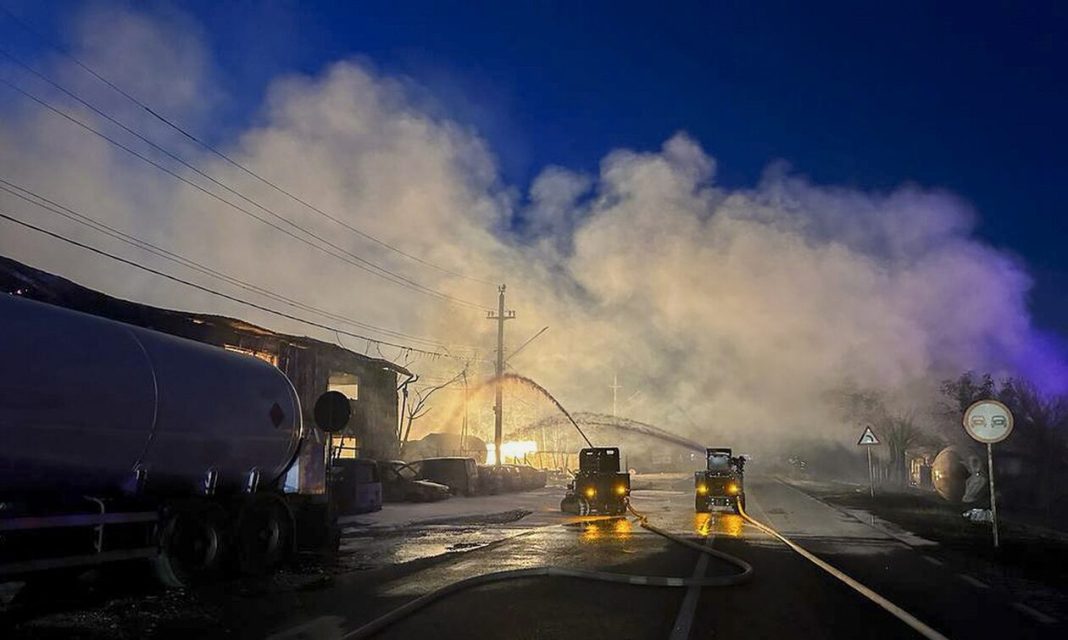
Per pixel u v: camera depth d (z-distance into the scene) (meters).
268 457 12.27
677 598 9.93
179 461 10.43
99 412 9.10
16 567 8.20
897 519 23.34
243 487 11.88
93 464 9.19
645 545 16.30
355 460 24.58
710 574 12.09
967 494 30.02
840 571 12.42
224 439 11.18
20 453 8.24
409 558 13.88
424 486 31.17
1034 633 8.09
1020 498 31.22
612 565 13.10
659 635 7.90
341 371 32.00
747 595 10.23
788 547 16.00
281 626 8.17
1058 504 29.78
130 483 9.82
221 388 11.23
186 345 11.06
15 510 8.60
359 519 22.48
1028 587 10.93
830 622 8.59
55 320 8.97
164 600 9.46
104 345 9.45
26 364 8.28
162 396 10.02
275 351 26.81
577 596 9.98
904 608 9.31
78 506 9.30
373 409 34.59
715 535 18.53
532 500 34.59
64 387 8.67
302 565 12.67
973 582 11.38
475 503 31.22
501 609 9.13
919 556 14.44
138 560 9.92
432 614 8.84
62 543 8.88
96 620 8.23
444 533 18.86
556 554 14.62
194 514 10.45
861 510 27.52
